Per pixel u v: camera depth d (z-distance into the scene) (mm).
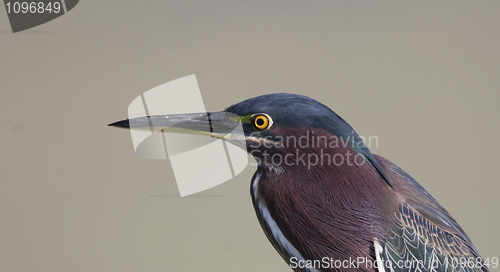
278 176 3238
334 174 3230
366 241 3229
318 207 3230
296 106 3232
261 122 3234
